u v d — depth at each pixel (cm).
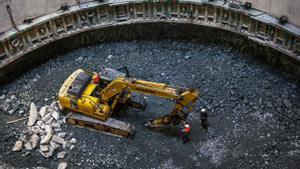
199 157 1694
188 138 1764
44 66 2208
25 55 2152
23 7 2266
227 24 2169
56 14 2178
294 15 2009
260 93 1934
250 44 2127
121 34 2325
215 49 2233
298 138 1730
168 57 2195
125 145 1759
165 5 2238
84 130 1839
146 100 1952
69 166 1698
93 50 2289
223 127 1803
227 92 1955
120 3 2214
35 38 2175
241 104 1892
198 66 2119
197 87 1995
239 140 1745
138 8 2270
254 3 2108
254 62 2122
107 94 1750
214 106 1892
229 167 1650
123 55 2233
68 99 1800
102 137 1802
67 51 2300
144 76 2083
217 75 2053
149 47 2277
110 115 1839
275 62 2062
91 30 2286
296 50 1936
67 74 2136
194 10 2216
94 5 2214
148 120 1859
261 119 1823
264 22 1983
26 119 1911
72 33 2247
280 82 1991
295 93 1923
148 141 1769
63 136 1808
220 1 2133
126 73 1941
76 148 1764
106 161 1705
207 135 1773
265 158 1669
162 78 2062
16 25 2125
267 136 1752
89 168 1684
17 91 2064
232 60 2145
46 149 1747
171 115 1730
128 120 1869
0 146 1802
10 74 2123
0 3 2300
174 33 2317
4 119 1922
